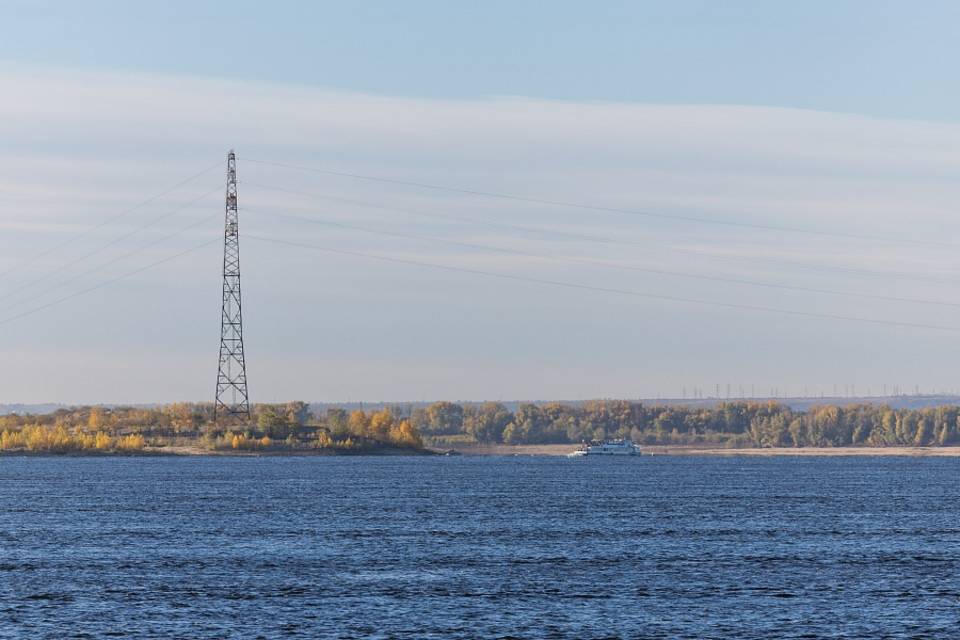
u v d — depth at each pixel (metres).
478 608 147.38
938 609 146.88
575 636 132.50
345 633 133.62
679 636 132.62
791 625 137.88
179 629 135.38
